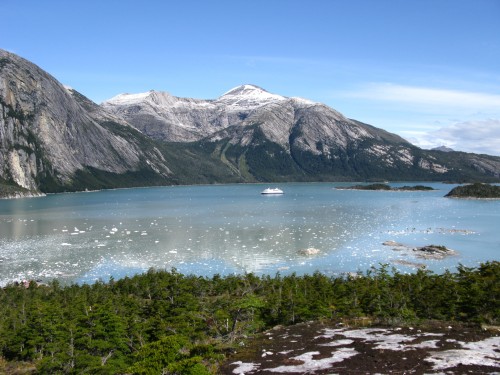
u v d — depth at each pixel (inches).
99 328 1723.7
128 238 4867.1
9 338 1846.7
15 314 2171.5
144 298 2677.2
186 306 2166.6
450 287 2194.9
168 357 1102.4
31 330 1846.7
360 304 2107.5
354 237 4845.0
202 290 2674.7
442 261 3668.8
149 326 1835.6
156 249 4252.0
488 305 1813.5
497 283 2089.1
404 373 865.5
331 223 6013.8
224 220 6451.8
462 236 4894.2
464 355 944.9
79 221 6382.9
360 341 1137.4
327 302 2110.0
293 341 1203.2
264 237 4869.6
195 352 1132.5
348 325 1391.5
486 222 6058.1
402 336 1157.7
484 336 1117.1
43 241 4699.8
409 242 4552.2
